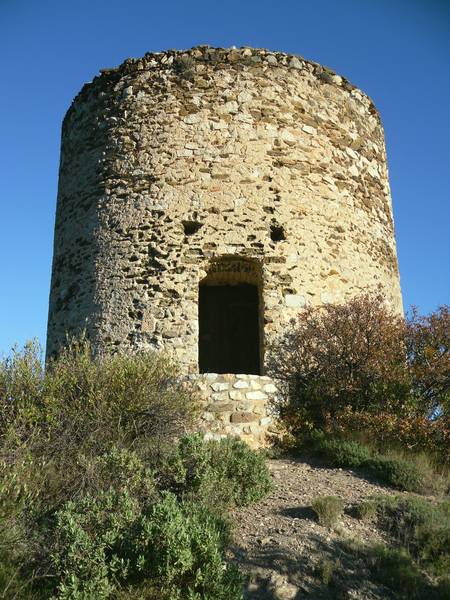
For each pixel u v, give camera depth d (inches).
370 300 438.3
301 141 462.9
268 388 390.0
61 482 272.2
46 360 465.7
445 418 369.7
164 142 450.9
